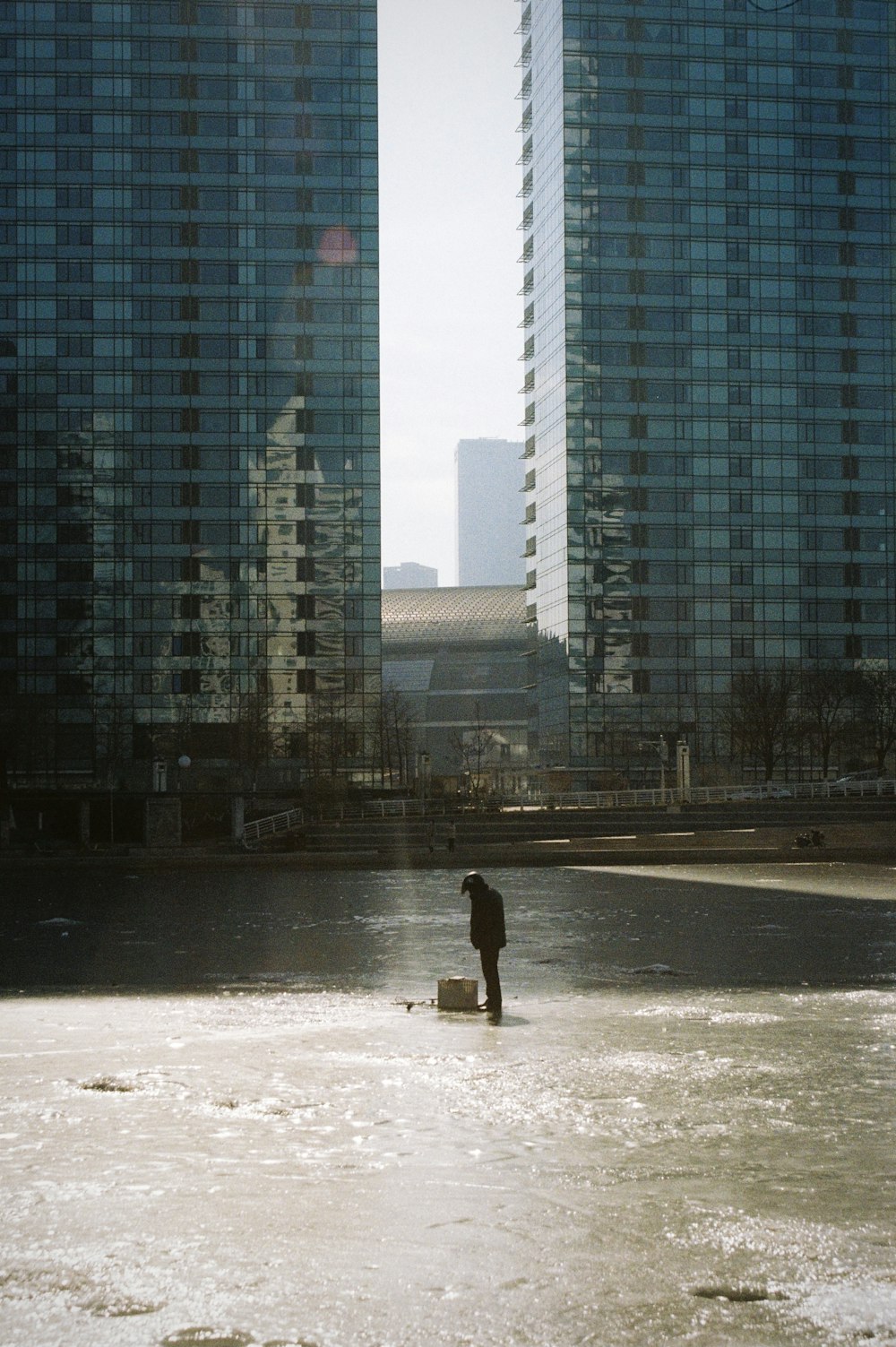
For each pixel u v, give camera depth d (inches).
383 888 2057.1
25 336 5359.3
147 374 5383.9
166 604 5364.2
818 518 5718.5
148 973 1064.8
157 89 5423.2
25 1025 753.0
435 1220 361.1
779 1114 496.7
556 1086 547.5
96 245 5383.9
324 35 5487.2
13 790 3688.5
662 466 5679.1
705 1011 791.1
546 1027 724.7
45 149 5378.9
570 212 5679.1
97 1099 520.4
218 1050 642.8
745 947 1205.7
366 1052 635.5
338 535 5423.2
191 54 5438.0
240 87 5442.9
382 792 4522.6
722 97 5753.0
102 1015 802.2
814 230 5762.8
